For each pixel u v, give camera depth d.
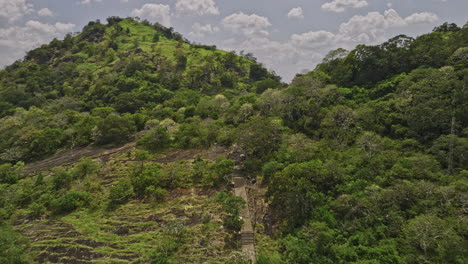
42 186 32.62
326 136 33.66
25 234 25.39
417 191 21.12
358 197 21.78
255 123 35.12
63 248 23.00
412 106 31.67
